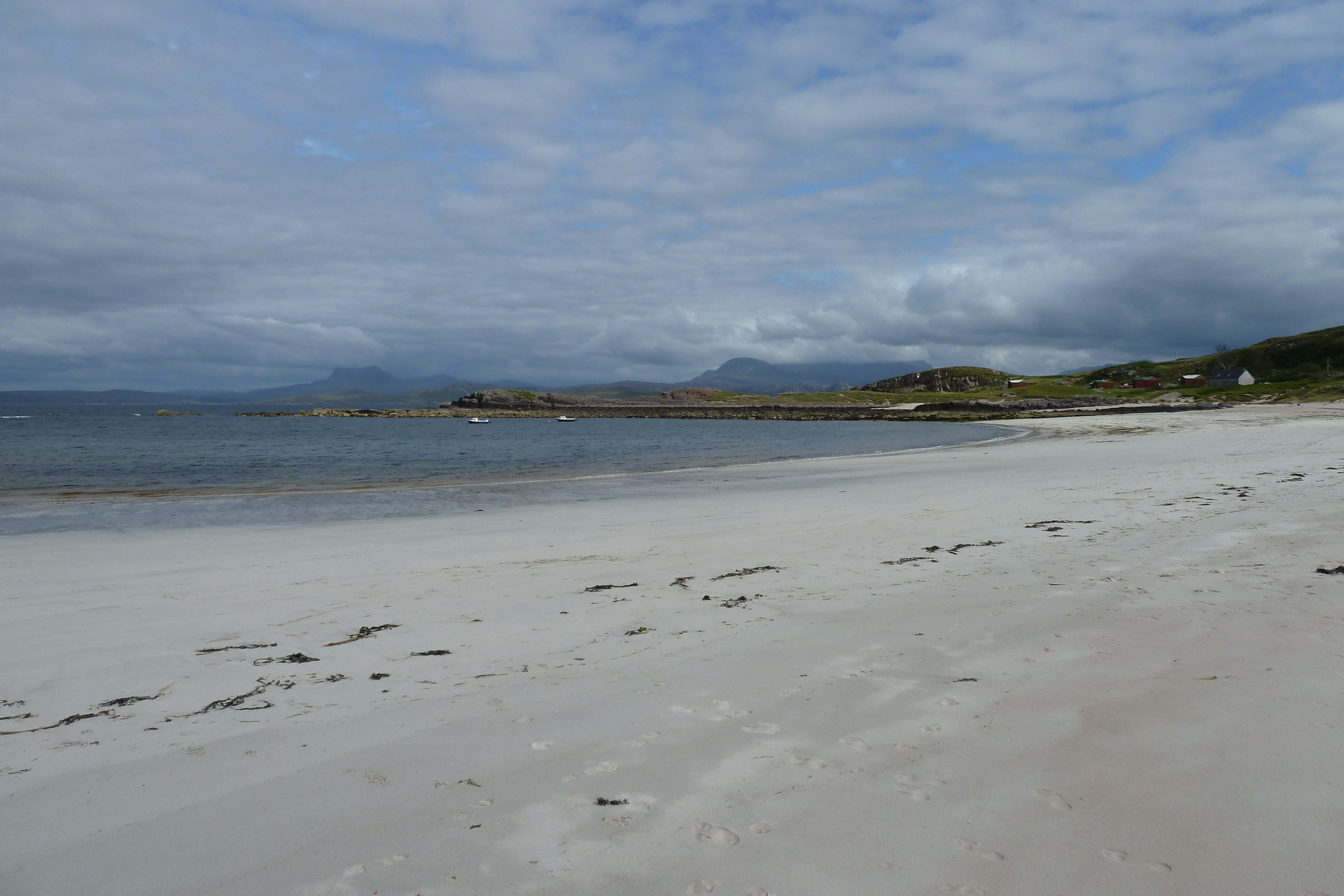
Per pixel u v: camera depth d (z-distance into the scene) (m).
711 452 44.59
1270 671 4.99
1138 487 16.88
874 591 7.92
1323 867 2.84
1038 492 17.06
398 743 4.25
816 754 3.96
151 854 3.14
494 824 3.32
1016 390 153.88
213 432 85.44
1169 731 4.10
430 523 15.22
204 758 4.10
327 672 5.68
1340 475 17.08
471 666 5.73
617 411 164.00
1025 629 6.22
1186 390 128.38
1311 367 142.25
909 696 4.77
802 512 15.20
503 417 162.25
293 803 3.56
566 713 4.66
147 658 6.09
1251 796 3.38
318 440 66.00
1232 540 9.80
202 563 10.84
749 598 7.79
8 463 36.38
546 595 8.23
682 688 5.06
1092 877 2.83
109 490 23.34
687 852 3.06
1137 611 6.66
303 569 10.23
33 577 9.83
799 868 2.93
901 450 43.09
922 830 3.18
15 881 2.95
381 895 2.80
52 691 5.32
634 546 11.60
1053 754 3.87
